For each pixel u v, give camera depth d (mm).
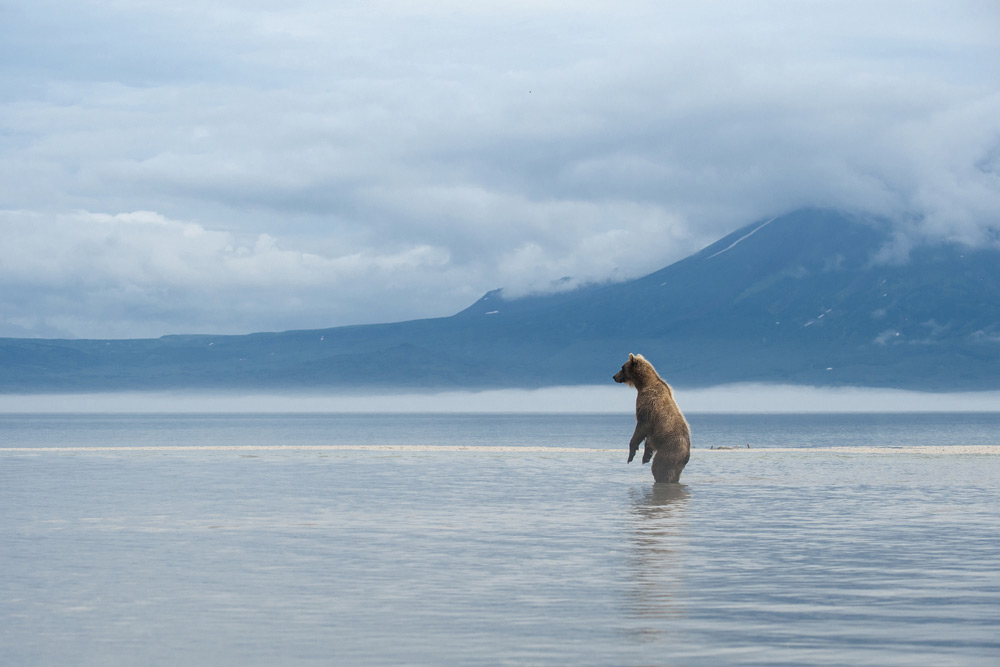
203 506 25797
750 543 18938
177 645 11398
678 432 32531
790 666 10469
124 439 134250
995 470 40000
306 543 19078
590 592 14273
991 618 12609
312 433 175375
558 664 10570
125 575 15695
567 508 25188
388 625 12312
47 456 51625
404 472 38719
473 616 12797
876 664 10547
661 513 24078
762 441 135375
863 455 53062
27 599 13883
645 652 11023
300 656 10906
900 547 18469
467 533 20469
